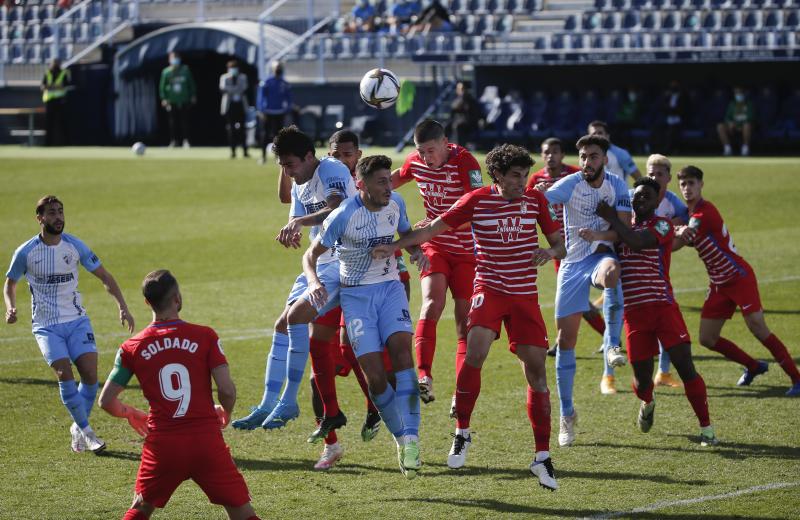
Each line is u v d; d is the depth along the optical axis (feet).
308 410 102.06
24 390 109.50
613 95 328.08
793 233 195.11
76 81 400.26
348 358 89.40
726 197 231.50
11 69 415.23
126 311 97.35
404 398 80.28
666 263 91.25
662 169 107.76
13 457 88.48
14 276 94.12
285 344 90.53
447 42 342.64
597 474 82.64
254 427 90.43
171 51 382.01
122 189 263.90
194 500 78.48
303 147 89.45
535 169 276.41
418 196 250.37
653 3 353.92
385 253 81.25
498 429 94.73
